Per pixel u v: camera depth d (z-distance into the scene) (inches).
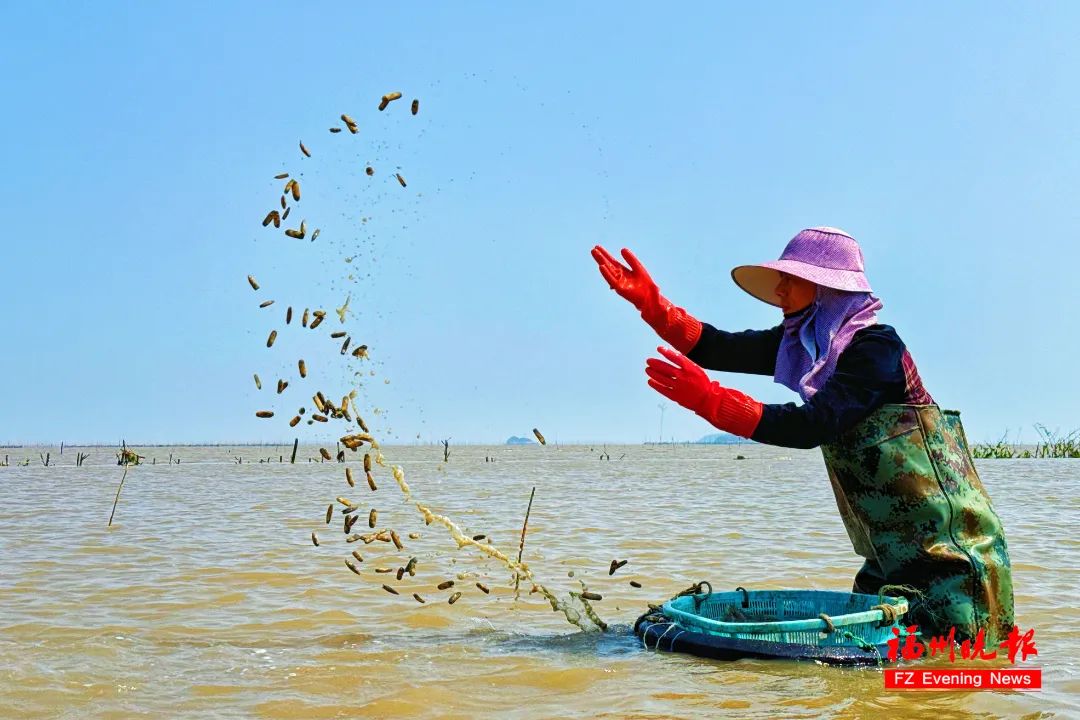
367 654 213.6
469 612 268.8
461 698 175.5
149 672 196.9
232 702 174.2
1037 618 254.4
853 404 191.8
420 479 1248.2
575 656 207.5
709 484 1066.1
